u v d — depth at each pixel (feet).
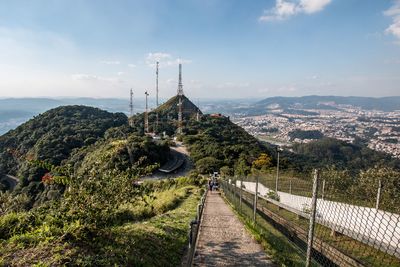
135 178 23.11
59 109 372.38
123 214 35.50
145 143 201.77
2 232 22.08
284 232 31.99
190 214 43.37
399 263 17.95
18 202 34.01
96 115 384.06
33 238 19.45
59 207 21.75
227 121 424.87
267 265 24.38
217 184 100.12
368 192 33.65
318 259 22.44
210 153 228.63
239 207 48.85
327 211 27.91
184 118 421.18
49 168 22.86
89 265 16.99
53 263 16.35
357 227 23.20
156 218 38.34
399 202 28.96
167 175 183.11
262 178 76.07
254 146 247.70
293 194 49.55
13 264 16.16
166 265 22.34
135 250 21.30
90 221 20.75
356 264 18.92
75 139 267.18
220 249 27.94
